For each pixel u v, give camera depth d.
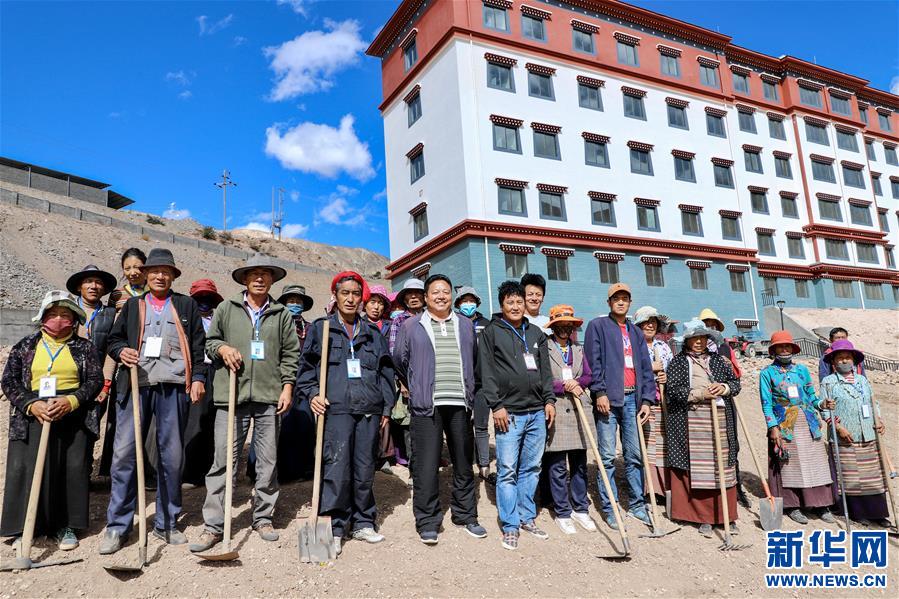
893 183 34.88
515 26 23.20
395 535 4.59
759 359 18.78
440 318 4.87
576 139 23.58
